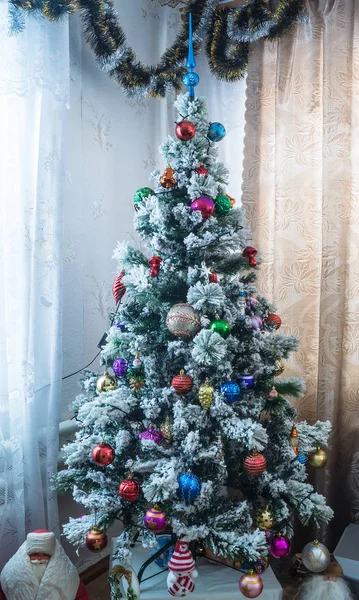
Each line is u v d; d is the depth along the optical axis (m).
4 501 1.43
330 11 1.67
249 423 1.19
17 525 1.45
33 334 1.47
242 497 1.74
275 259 1.80
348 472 1.77
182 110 1.29
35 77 1.45
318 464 1.49
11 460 1.44
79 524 1.29
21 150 1.44
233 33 1.74
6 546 1.44
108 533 1.84
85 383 1.42
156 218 1.25
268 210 1.85
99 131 1.78
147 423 1.28
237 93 1.98
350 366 1.74
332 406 1.72
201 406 1.24
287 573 1.67
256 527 1.42
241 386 1.28
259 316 1.38
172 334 1.30
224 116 2.00
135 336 1.31
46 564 1.29
